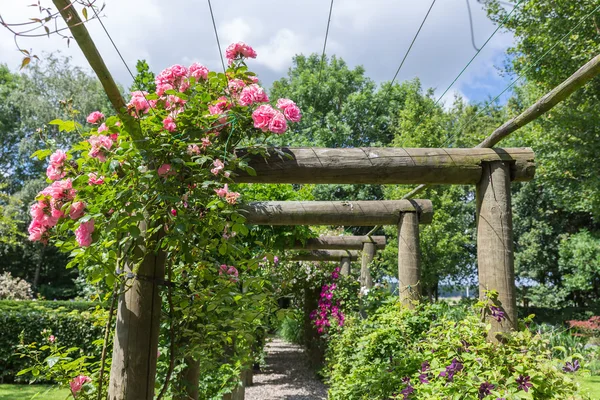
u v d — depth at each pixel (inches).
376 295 208.2
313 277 332.2
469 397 91.4
